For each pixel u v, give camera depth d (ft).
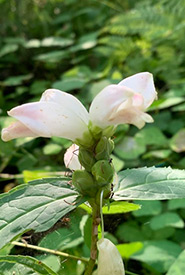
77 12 2.85
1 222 0.56
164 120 1.70
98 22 2.77
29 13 2.88
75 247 0.96
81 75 1.99
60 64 2.50
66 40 2.54
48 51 2.66
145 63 2.08
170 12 2.08
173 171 0.64
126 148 1.45
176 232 1.11
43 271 0.65
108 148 0.58
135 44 2.17
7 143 1.51
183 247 1.07
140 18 2.10
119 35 2.32
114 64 2.22
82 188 0.57
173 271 0.76
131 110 0.53
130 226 1.12
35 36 2.85
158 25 2.09
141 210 1.10
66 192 0.59
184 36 2.05
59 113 0.55
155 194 0.60
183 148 1.41
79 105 0.58
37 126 0.55
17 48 2.58
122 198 0.60
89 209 0.72
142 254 0.97
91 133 0.57
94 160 0.57
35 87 2.13
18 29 2.83
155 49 2.13
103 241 0.56
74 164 0.64
